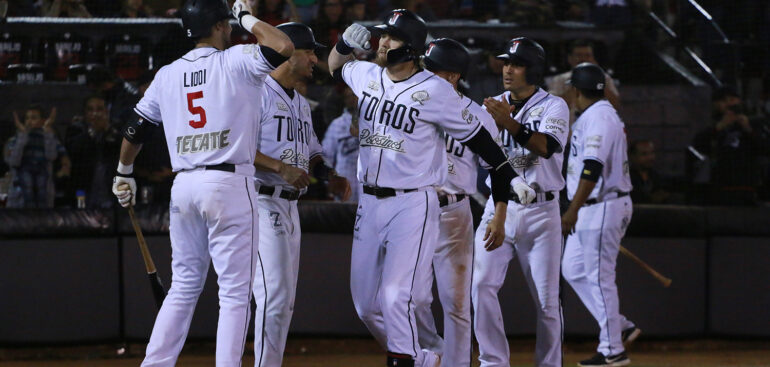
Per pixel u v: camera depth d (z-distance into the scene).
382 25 14.60
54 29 29.56
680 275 24.05
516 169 17.03
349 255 23.00
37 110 24.27
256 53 13.23
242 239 13.66
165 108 13.95
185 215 13.87
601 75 19.98
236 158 13.60
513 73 16.81
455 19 35.91
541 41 34.00
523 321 23.34
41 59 29.42
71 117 27.92
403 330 14.07
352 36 15.05
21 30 29.44
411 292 14.34
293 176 14.56
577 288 21.36
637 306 23.86
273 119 15.26
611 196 20.75
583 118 20.11
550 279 17.08
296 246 15.45
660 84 34.84
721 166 26.89
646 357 22.55
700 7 36.84
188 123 13.67
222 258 13.66
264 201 15.13
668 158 32.94
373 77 14.97
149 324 22.31
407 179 14.43
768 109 33.81
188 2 14.05
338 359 22.06
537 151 16.03
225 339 13.53
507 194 14.57
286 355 22.56
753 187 26.81
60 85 28.03
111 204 23.94
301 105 15.88
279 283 15.13
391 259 14.43
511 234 17.00
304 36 15.37
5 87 27.69
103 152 24.33
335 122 25.77
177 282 14.09
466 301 16.41
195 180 13.61
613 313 20.92
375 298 15.10
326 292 22.91
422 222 14.43
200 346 22.83
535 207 16.91
